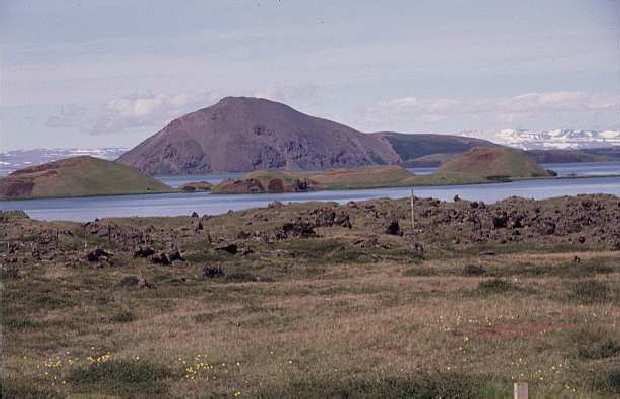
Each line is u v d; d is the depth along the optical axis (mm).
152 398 18906
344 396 18234
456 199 83938
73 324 30625
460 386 18281
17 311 33281
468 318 27438
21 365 23031
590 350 22594
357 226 68312
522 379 18938
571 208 74188
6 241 55375
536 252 56156
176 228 69438
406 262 51094
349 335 25516
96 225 64250
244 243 57375
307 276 45438
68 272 44250
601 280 37562
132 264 47812
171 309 33906
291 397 18125
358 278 42844
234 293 37844
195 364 22125
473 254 55750
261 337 26094
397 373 20156
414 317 27875
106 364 22109
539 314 28031
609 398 17797
